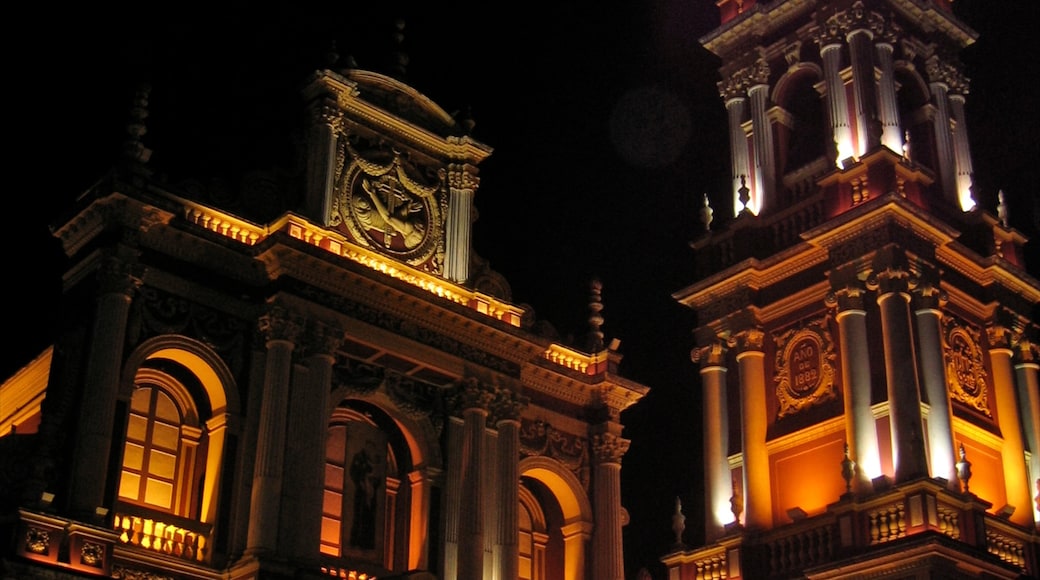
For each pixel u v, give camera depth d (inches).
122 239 1074.7
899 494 1208.2
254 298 1159.6
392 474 1234.0
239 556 1070.4
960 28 1529.3
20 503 954.7
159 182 1128.2
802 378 1376.7
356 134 1279.5
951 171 1450.5
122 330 1054.4
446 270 1299.2
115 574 1014.4
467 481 1217.4
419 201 1305.4
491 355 1285.7
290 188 1224.8
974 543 1206.3
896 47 1478.8
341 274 1180.5
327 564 1151.0
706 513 1381.6
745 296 1433.3
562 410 1360.7
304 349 1149.7
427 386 1248.8
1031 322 1443.2
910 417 1236.5
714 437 1402.6
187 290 1120.2
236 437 1109.7
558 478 1332.4
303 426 1118.4
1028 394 1393.9
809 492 1327.5
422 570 1143.0
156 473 1088.2
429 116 1349.7
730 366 1433.3
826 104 1451.8
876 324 1306.6
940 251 1375.5
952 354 1353.3
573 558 1321.4
